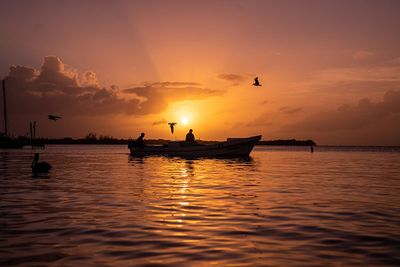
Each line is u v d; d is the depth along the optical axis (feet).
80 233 28.58
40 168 82.94
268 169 95.25
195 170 89.81
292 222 32.53
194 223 32.07
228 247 25.02
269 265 21.48
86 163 121.29
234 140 148.77
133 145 175.01
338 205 41.06
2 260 22.16
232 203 42.16
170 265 21.42
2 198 45.62
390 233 28.81
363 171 91.35
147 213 36.32
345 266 21.29
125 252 23.86
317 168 102.17
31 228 30.17
